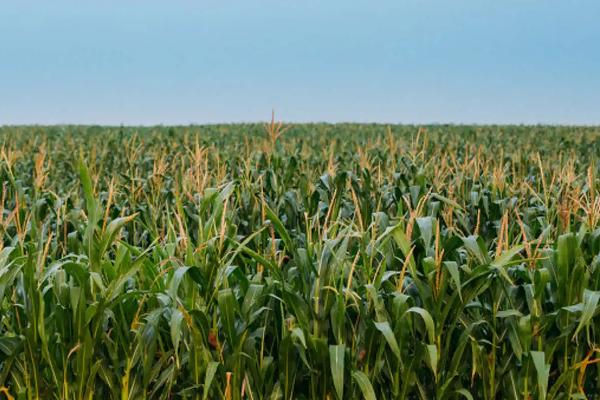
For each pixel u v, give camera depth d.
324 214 7.37
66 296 3.99
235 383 4.01
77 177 11.32
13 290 4.42
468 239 4.27
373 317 4.22
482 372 4.34
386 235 4.51
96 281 3.94
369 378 4.14
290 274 4.42
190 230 6.46
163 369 4.29
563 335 4.23
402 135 25.09
